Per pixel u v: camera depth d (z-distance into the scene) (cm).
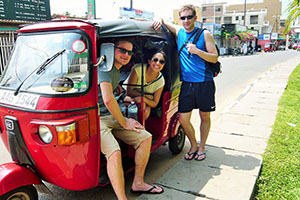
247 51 4094
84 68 250
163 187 327
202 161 397
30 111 239
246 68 1841
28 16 1139
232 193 312
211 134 514
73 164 248
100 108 287
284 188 332
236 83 1191
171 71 370
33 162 253
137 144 304
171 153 453
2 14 1048
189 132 402
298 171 370
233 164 387
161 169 395
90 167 259
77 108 243
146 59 351
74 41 249
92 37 252
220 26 3644
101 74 271
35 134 240
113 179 266
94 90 252
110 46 259
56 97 238
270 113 660
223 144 464
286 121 587
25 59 279
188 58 370
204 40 361
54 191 338
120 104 340
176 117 416
